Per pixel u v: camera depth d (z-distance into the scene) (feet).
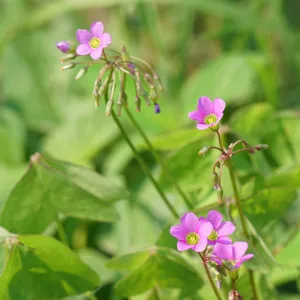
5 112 3.73
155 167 3.34
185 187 2.59
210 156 2.55
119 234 3.05
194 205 2.62
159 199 3.13
